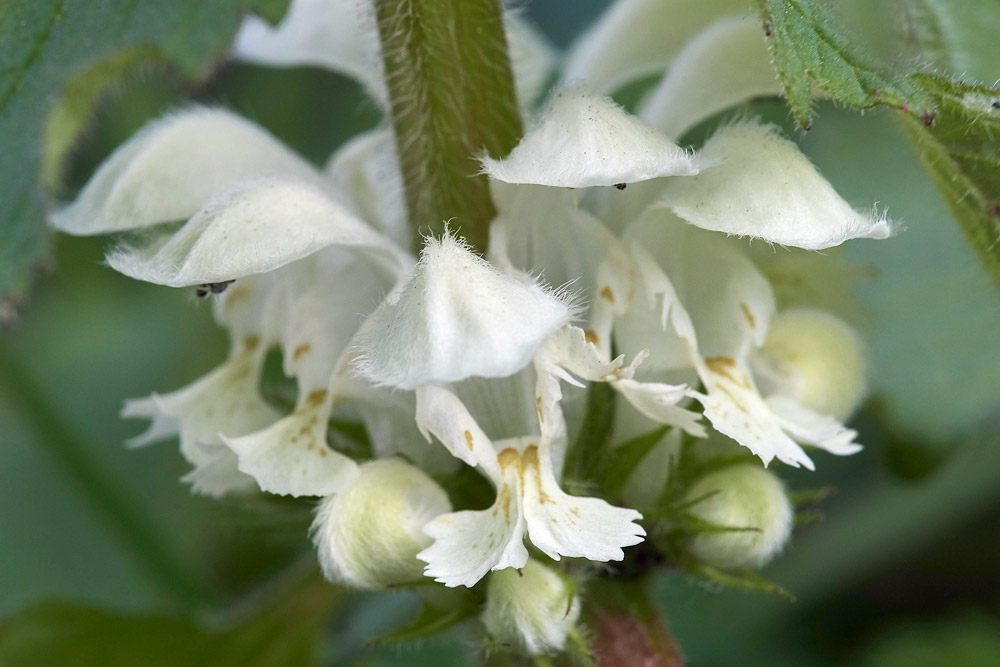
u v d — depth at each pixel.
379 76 0.16
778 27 0.14
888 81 0.14
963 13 0.16
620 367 0.15
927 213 0.19
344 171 0.17
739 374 0.15
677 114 0.16
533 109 0.18
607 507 0.14
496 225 0.15
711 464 0.15
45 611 0.18
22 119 0.14
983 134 0.14
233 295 0.16
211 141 0.16
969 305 0.19
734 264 0.15
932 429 0.19
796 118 0.14
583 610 0.15
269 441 0.15
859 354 0.16
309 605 0.18
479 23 0.15
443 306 0.14
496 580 0.15
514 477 0.14
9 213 0.14
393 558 0.15
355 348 0.15
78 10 0.15
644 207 0.15
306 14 0.17
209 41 0.14
